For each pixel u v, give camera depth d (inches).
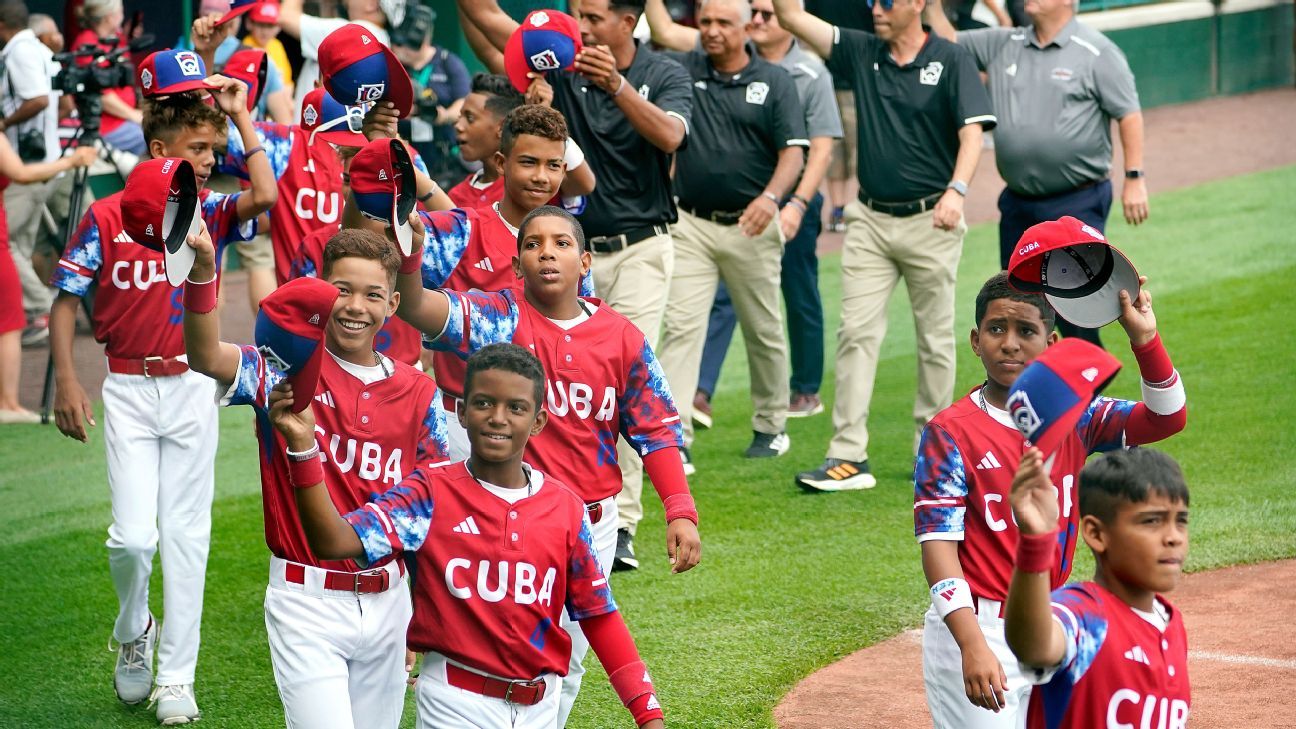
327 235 569.3
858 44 804.0
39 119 1032.8
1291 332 1073.5
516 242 536.4
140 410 545.3
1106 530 313.4
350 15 1107.3
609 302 716.0
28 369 1053.8
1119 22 1980.8
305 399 352.2
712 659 589.0
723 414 976.9
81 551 737.0
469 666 377.7
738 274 819.4
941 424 397.4
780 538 732.0
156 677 557.9
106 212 540.7
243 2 625.3
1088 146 852.6
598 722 538.3
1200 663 570.9
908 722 527.2
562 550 382.0
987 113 780.0
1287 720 513.7
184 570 544.7
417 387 436.1
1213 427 879.1
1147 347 404.5
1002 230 892.0
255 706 552.7
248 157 551.5
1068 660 309.1
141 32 1283.2
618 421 474.6
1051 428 300.0
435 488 379.2
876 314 807.7
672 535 451.8
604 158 700.0
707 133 798.5
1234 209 1482.5
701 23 800.3
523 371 374.6
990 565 395.5
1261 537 706.8
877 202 801.6
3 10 1052.5
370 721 433.4
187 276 379.9
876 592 659.4
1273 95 2132.1
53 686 575.2
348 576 414.6
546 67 627.8
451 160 1131.9
